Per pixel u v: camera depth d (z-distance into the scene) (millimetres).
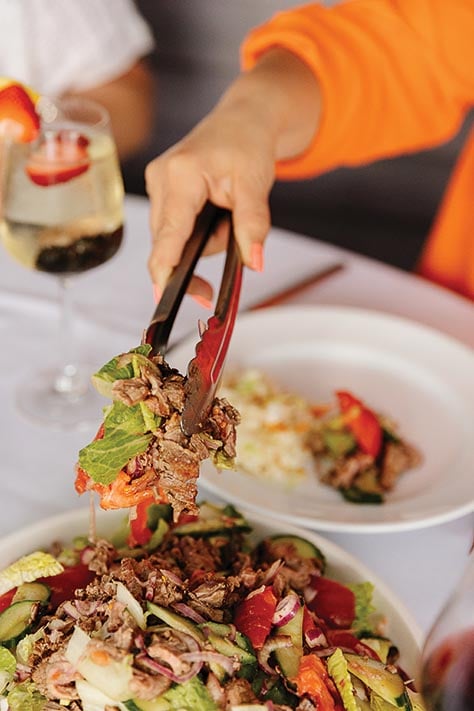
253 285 1109
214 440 689
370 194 2230
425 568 818
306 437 929
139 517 783
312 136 1094
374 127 1175
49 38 1557
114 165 936
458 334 1074
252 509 833
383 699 693
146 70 2086
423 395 1005
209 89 2270
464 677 597
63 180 895
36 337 1030
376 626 746
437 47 1174
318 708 677
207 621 699
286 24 1135
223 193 910
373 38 1152
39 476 879
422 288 1132
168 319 745
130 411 659
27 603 726
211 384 693
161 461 668
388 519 844
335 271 1135
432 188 2191
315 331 1050
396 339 1045
